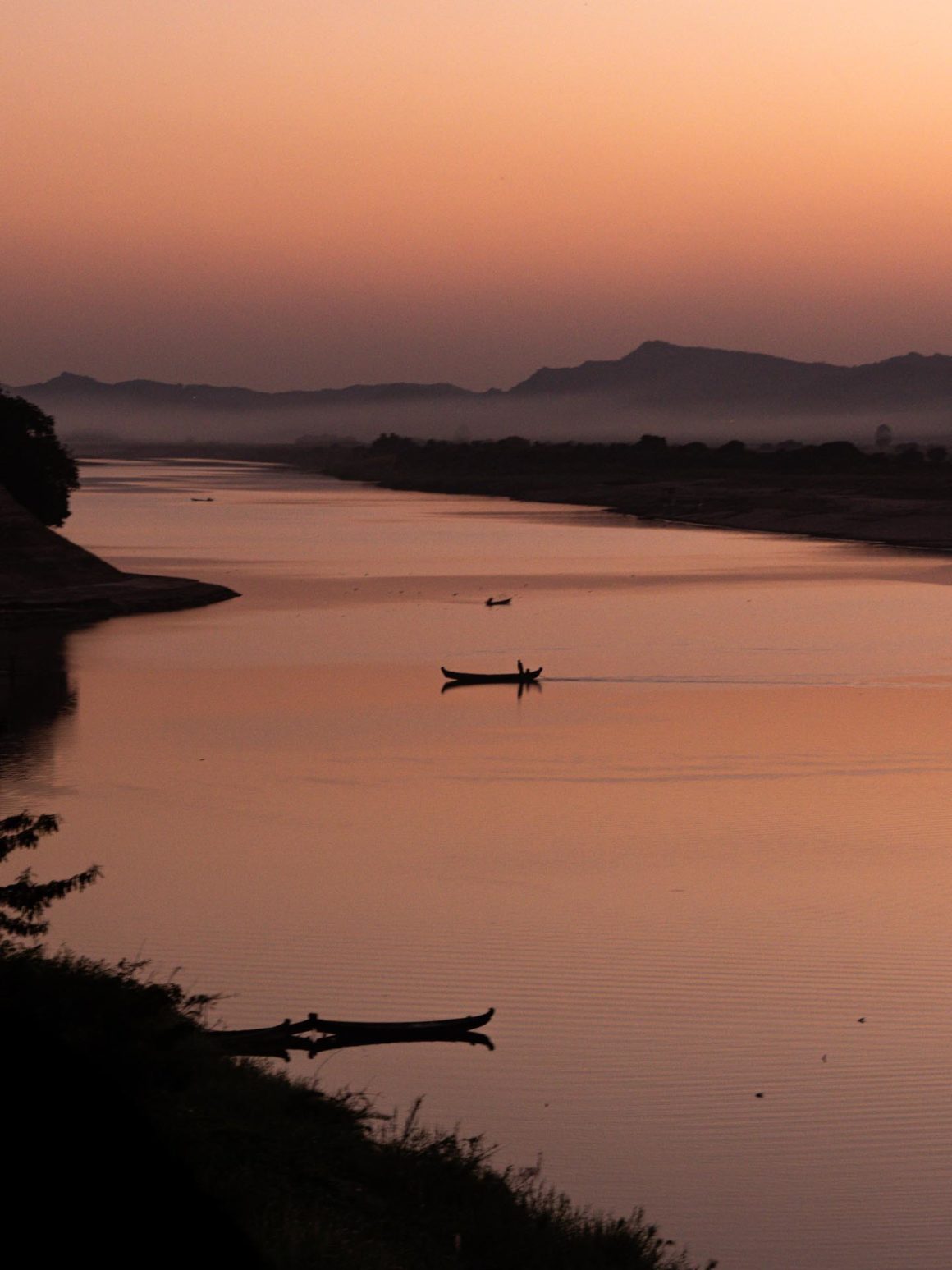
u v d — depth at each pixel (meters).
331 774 96.25
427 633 162.75
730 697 123.75
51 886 37.44
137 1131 18.75
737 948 60.16
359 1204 29.69
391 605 187.75
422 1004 53.50
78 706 120.31
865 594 198.12
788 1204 38.78
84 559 198.38
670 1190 39.38
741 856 75.44
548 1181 39.66
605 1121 43.69
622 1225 33.12
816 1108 44.59
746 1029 50.91
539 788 91.94
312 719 114.81
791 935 62.00
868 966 57.75
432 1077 46.75
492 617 176.50
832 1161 41.25
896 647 151.00
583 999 54.03
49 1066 19.09
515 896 68.38
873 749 102.81
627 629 165.12
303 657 146.25
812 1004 53.50
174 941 61.31
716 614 177.62
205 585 197.00
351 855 76.19
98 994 30.66
